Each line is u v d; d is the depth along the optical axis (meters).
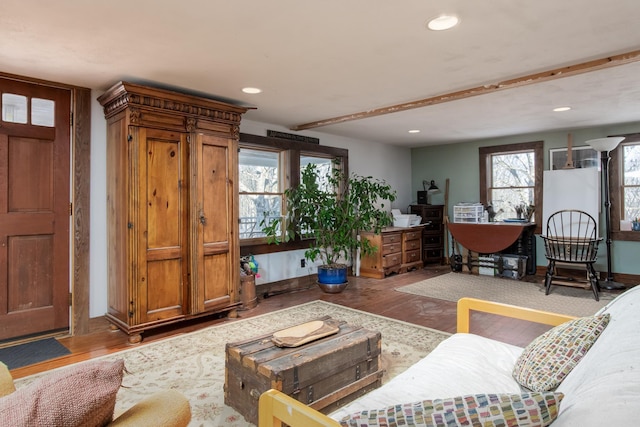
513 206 5.87
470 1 1.87
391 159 6.59
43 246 3.02
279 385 1.71
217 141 3.45
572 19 2.07
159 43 2.33
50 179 3.04
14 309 2.90
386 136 5.73
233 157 3.58
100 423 0.76
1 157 2.83
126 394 2.13
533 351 1.53
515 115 4.36
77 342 2.97
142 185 2.98
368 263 5.48
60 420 0.67
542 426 0.81
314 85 3.20
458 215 5.92
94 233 3.23
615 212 4.97
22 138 2.92
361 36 2.26
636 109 4.10
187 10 1.93
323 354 1.90
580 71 2.80
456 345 1.85
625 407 0.65
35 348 2.83
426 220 6.41
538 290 4.53
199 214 3.31
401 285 4.91
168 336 3.09
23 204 2.93
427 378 1.50
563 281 4.76
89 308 3.20
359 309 3.82
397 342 2.89
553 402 0.81
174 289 3.16
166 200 3.12
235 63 2.68
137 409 0.85
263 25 2.11
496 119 4.57
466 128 5.14
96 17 2.00
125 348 2.83
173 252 3.15
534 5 1.92
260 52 2.48
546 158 5.48
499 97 3.60
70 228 3.13
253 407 1.83
